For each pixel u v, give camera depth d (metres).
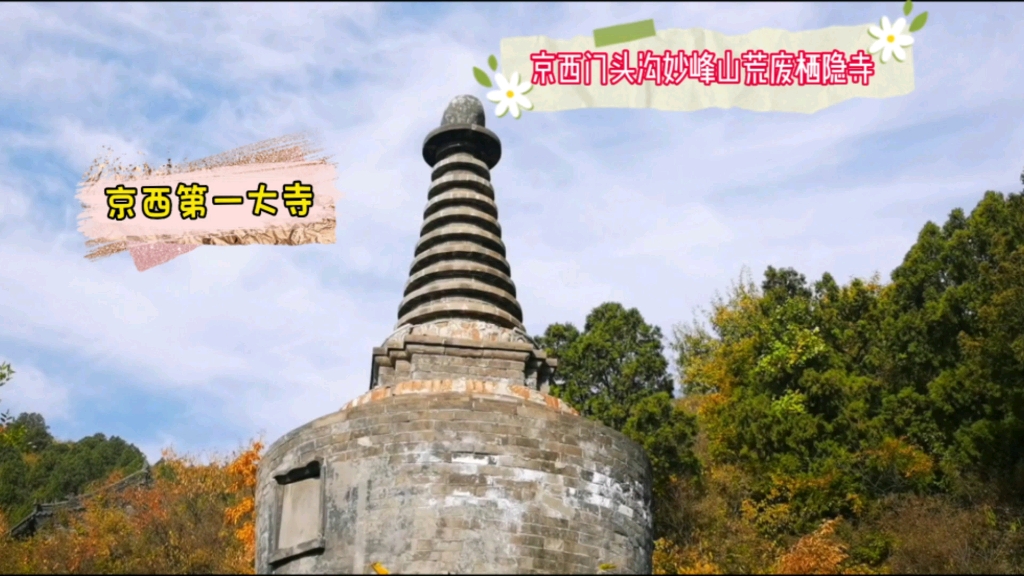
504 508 21.23
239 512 37.00
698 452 43.38
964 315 40.03
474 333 25.05
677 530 35.97
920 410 37.81
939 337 40.25
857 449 37.50
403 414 22.06
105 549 33.75
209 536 36.81
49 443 59.28
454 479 21.33
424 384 23.25
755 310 57.16
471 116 29.17
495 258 26.86
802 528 35.00
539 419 22.44
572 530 21.55
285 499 22.17
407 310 26.14
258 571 22.22
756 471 38.22
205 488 42.91
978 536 32.59
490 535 20.88
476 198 27.70
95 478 54.28
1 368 27.22
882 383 40.50
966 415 37.06
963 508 34.38
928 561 31.67
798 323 45.84
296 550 21.12
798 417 38.59
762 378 43.19
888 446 36.09
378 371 24.64
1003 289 37.53
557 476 21.95
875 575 30.12
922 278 44.28
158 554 32.66
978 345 37.00
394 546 20.64
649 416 38.78
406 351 24.23
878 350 42.12
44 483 53.72
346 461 21.83
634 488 23.14
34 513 44.97
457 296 25.80
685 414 39.12
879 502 35.03
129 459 57.78
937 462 36.41
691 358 60.53
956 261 43.94
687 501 36.69
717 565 31.28
